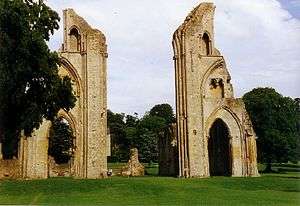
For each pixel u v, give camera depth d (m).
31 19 37.62
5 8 36.12
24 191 34.91
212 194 33.72
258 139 75.50
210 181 40.88
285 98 76.25
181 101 50.19
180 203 28.92
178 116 50.09
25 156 47.12
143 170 60.09
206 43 53.22
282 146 74.06
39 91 38.81
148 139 110.44
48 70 38.22
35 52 37.34
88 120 50.78
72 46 52.94
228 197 32.12
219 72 52.38
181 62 50.69
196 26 51.47
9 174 43.97
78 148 50.59
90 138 50.47
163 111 150.25
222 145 55.59
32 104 38.31
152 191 34.81
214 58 52.16
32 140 47.94
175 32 51.47
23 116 38.53
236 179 42.72
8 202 30.41
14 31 36.56
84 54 51.88
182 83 50.34
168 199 31.23
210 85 52.38
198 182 40.12
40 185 36.34
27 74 37.38
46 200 31.28
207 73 51.88
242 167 51.06
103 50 52.66
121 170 59.66
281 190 37.03
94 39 52.12
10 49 36.28
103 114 51.50
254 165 51.16
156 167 94.94
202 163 49.22
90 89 51.34
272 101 75.00
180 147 49.31
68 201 30.62
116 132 118.31
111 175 57.88
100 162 50.38
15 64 36.47
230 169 51.81
